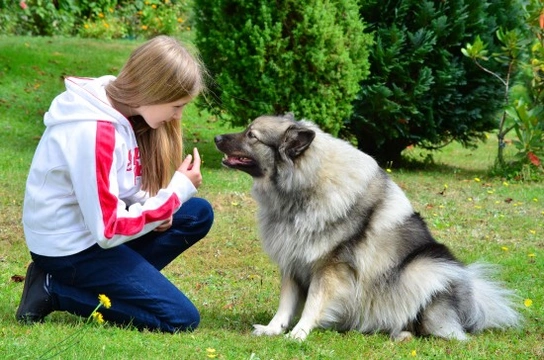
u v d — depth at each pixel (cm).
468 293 529
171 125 487
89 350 416
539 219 938
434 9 1180
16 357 393
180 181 461
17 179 974
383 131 1224
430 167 1313
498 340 516
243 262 723
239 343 468
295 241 509
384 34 1177
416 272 516
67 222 448
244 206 934
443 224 893
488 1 1246
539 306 599
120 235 436
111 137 434
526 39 1178
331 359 451
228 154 519
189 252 748
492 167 1241
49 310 475
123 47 1806
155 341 448
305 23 1062
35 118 1330
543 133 1196
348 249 506
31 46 1677
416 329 524
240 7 1073
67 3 2028
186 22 2241
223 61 1112
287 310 523
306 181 500
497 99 1245
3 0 1900
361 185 509
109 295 465
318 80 1091
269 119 523
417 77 1196
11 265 656
